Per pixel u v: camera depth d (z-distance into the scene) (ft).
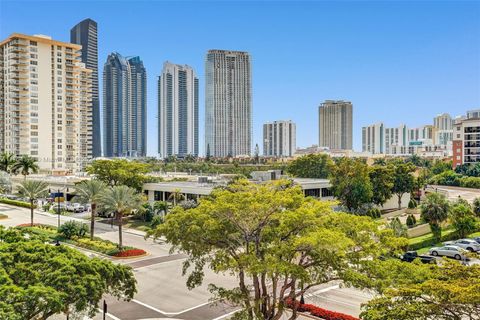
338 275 63.21
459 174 371.56
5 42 443.32
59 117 463.42
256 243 68.23
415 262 63.82
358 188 207.51
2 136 454.81
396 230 132.57
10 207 268.41
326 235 56.90
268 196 67.21
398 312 48.91
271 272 59.47
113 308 92.02
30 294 49.80
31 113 441.68
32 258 60.44
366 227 65.62
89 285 57.41
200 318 86.63
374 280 60.80
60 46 464.24
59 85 463.83
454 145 429.79
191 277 73.51
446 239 159.43
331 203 70.95
